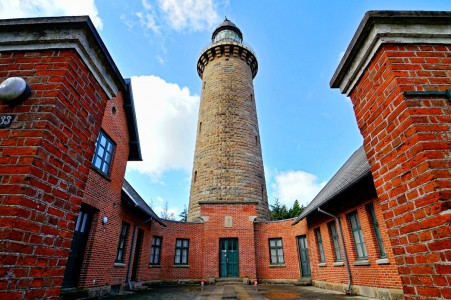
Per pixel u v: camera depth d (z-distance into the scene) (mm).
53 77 2373
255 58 25922
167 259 15688
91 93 2797
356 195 9750
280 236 16547
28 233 1929
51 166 2182
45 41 2533
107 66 3027
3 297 1706
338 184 11938
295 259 15664
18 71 2434
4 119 2188
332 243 11875
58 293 2168
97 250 8883
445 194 1843
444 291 1747
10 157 2035
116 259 10609
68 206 2355
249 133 21047
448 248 1741
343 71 3061
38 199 2033
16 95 2209
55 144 2238
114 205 10281
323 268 12617
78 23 2561
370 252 8852
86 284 8164
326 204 12047
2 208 1872
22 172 1972
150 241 14539
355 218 10102
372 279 8742
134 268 12898
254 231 17000
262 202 18938
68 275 7762
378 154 2510
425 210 1938
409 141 2119
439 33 2510
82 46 2578
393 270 7766
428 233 1905
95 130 2848
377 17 2508
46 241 2086
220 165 19094
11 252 1792
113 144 10672
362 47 2725
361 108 2816
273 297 9406
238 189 18406
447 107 2182
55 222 2193
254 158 20203
